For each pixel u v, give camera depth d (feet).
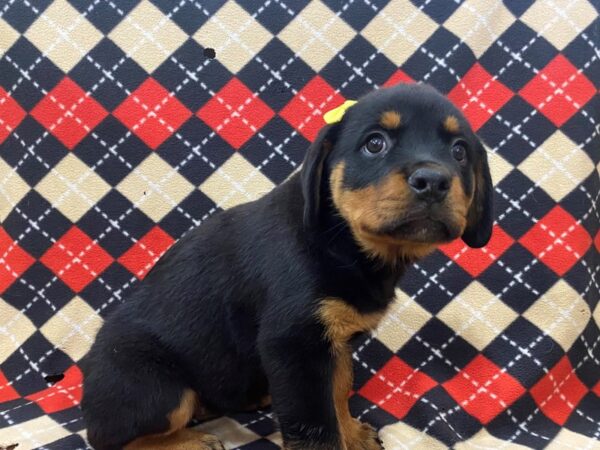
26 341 1.74
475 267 1.71
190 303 1.35
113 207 1.74
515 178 1.70
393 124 1.15
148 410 1.31
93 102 1.72
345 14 1.71
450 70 1.70
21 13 1.70
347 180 1.17
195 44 1.72
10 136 1.73
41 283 1.76
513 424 1.59
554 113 1.69
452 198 1.10
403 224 1.09
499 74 1.71
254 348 1.32
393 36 1.71
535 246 1.69
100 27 1.71
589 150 1.69
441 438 1.47
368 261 1.23
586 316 1.69
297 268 1.22
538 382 1.63
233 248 1.33
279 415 1.23
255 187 1.74
